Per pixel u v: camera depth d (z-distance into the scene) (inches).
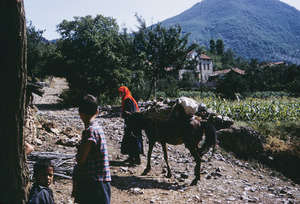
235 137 361.4
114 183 227.0
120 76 933.2
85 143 102.3
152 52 848.3
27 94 319.6
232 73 1230.3
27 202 100.3
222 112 503.2
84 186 104.3
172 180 239.0
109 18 1041.5
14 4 84.4
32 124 344.5
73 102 970.7
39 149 305.9
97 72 956.0
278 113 508.4
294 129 421.7
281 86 1723.7
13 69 87.5
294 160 322.3
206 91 1562.5
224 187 229.8
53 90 1828.2
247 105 516.7
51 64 1002.1
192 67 885.8
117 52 994.7
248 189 227.5
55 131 389.7
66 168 243.8
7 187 91.2
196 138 226.7
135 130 269.4
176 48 853.2
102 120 564.4
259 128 424.5
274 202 197.5
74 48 966.4
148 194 203.8
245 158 343.0
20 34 87.3
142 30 850.8
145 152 335.3
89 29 981.8
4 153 89.5
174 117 231.6
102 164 106.1
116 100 1002.1
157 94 1205.1
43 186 108.8
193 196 201.9
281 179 290.0
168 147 359.9
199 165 229.0
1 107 87.1
